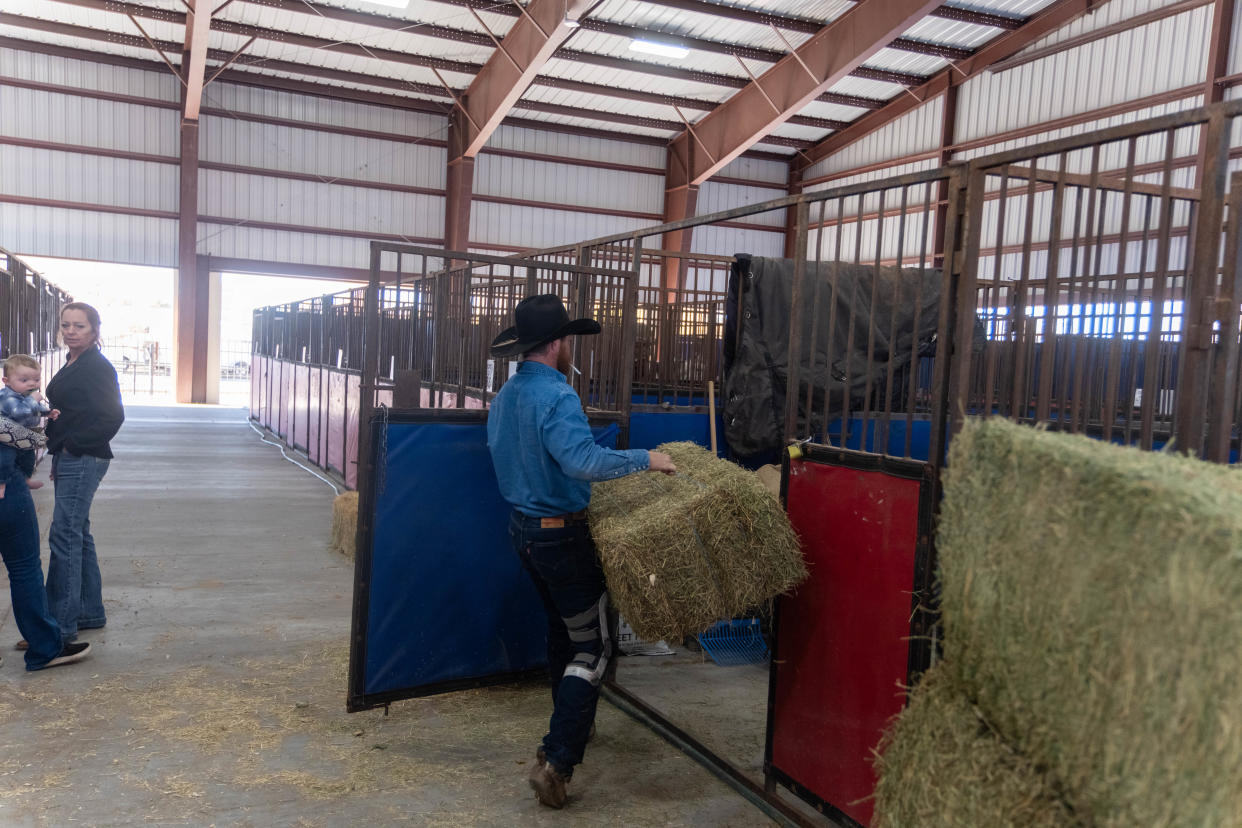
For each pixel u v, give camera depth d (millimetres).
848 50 13359
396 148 17078
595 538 2529
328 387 9023
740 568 2441
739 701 3648
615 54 14859
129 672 3500
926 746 1549
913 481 2197
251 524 6508
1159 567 1075
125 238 15602
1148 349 1762
